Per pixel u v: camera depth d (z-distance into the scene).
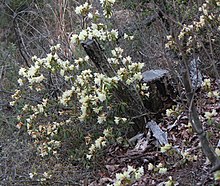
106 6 3.75
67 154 4.08
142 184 3.32
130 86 3.80
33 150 4.24
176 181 2.94
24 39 6.73
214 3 3.50
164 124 3.88
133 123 3.77
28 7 7.00
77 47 5.29
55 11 6.16
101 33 3.80
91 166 3.85
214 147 3.08
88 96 3.66
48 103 4.08
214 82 3.91
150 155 3.63
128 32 4.97
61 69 3.90
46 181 3.70
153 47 4.55
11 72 5.75
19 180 3.73
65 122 4.02
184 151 3.19
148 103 3.93
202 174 3.00
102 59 3.82
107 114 3.73
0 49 6.44
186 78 2.37
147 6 5.19
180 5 3.55
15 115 4.90
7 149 4.19
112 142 3.73
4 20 7.61
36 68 3.93
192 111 2.38
